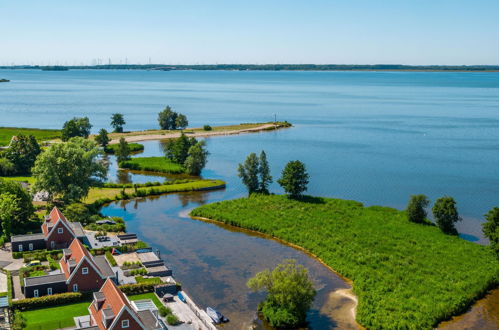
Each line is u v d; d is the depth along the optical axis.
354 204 134.62
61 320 72.56
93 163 137.12
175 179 174.25
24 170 172.75
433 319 75.31
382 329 73.38
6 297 78.06
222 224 125.56
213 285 90.56
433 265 94.62
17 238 99.31
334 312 80.25
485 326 75.62
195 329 72.50
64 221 102.38
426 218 124.44
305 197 141.50
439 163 197.62
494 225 101.38
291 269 81.25
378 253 100.19
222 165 196.62
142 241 111.75
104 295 70.19
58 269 91.56
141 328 64.81
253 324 76.75
